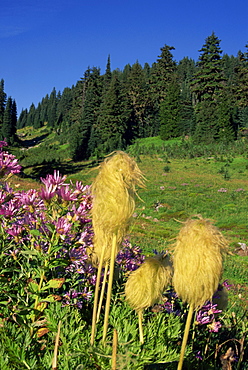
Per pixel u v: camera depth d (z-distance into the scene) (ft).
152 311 9.37
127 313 8.57
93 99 296.30
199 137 243.19
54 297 7.76
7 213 8.37
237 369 8.70
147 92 300.20
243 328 10.99
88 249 8.52
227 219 98.32
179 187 148.56
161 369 7.36
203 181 159.84
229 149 220.23
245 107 270.26
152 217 102.63
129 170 5.19
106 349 6.30
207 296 4.84
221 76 273.54
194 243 4.74
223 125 239.09
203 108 256.11
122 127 267.39
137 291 6.51
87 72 341.41
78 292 9.03
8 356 6.17
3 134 342.64
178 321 8.93
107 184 5.16
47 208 8.13
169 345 7.80
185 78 394.73
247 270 46.57
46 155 288.92
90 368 6.24
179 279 4.90
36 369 6.15
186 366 7.79
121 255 11.96
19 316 7.57
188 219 5.11
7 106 346.33
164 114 276.62
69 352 6.55
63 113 469.16
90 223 8.16
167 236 65.92
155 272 6.41
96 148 260.83
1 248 8.78
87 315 8.86
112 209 5.15
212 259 4.69
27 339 6.93
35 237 8.50
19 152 293.02
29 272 8.54
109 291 6.08
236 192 138.00
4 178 8.72
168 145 247.70
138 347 6.77
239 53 373.40
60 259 7.79
